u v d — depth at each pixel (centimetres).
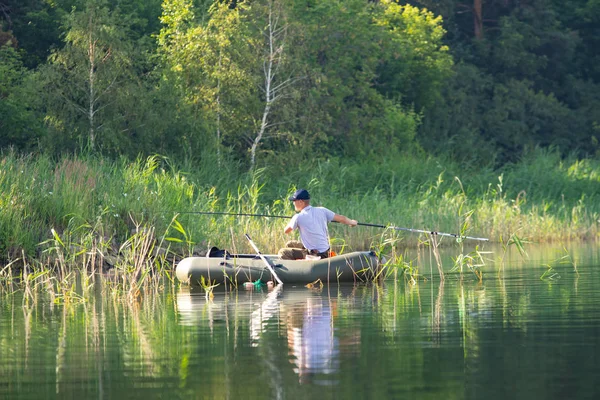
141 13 7106
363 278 2752
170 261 3391
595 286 2495
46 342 1706
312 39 6988
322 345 1617
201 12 6331
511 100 9519
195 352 1577
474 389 1273
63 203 3459
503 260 3488
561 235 4912
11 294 2552
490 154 8800
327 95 6888
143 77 5400
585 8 10719
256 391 1282
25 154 4703
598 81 10981
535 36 10069
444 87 9006
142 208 3581
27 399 1273
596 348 1542
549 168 7025
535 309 2031
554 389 1264
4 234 3188
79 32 5016
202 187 4534
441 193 6062
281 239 3638
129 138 5125
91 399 1262
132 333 1798
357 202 4894
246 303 2266
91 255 3019
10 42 5478
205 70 5588
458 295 2339
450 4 9900
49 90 4988
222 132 5681
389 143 7369
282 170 5678
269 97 5906
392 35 7912
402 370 1399
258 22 5862
